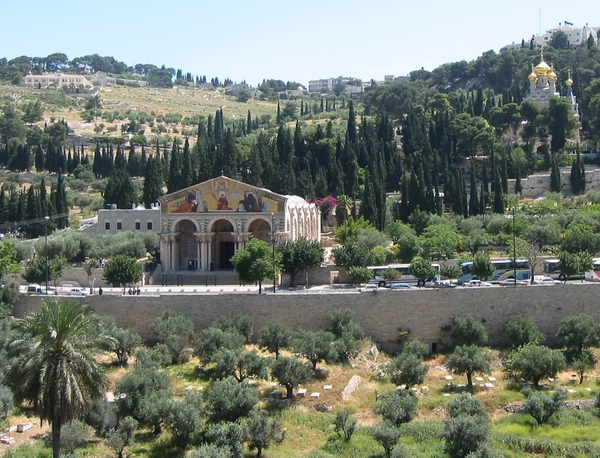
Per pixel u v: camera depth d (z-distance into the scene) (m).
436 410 91.56
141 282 135.75
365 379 100.69
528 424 86.81
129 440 79.38
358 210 187.38
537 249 146.88
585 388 96.75
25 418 86.25
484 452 73.75
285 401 92.19
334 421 85.62
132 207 192.25
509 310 113.44
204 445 75.06
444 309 113.06
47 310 61.88
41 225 184.12
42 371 59.09
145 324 113.44
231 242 152.75
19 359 60.88
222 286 134.62
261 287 127.50
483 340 109.62
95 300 114.19
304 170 198.38
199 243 146.00
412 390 97.31
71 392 59.34
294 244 130.25
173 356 104.75
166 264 146.12
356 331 109.62
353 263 131.75
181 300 113.44
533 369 96.56
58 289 129.25
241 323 109.38
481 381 99.62
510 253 135.25
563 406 90.88
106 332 101.44
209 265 145.50
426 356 109.88
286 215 143.62
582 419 87.69
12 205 189.25
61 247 151.75
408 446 81.06
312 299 113.00
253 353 97.00
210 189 145.62
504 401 93.75
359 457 78.88
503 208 183.62
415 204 183.25
